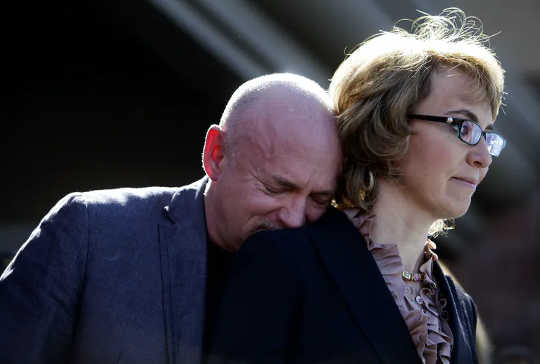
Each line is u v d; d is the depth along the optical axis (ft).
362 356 11.40
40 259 13.08
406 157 12.47
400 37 13.03
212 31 22.63
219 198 13.43
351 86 12.97
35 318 12.75
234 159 13.08
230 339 11.68
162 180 27.50
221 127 13.56
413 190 12.51
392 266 12.39
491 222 33.17
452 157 12.20
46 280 12.91
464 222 33.01
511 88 30.04
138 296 13.00
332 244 12.18
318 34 22.13
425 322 12.05
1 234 25.99
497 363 31.73
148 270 13.20
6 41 24.86
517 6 29.27
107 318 12.85
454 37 13.03
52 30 24.47
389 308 11.85
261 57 23.03
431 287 13.11
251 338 11.48
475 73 12.51
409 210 12.72
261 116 12.76
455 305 13.37
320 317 11.47
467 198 12.51
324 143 12.62
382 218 12.72
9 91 25.80
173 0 22.00
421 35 13.46
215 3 21.77
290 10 21.52
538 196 32.42
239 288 11.94
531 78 30.30
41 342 12.73
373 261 12.25
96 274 13.05
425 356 12.16
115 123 26.61
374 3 21.98
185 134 26.76
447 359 12.48
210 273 13.61
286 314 11.48
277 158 12.51
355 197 12.73
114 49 24.75
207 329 13.00
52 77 25.67
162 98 25.82
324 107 13.10
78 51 25.30
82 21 24.35
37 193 26.91
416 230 12.80
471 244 33.73
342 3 21.80
